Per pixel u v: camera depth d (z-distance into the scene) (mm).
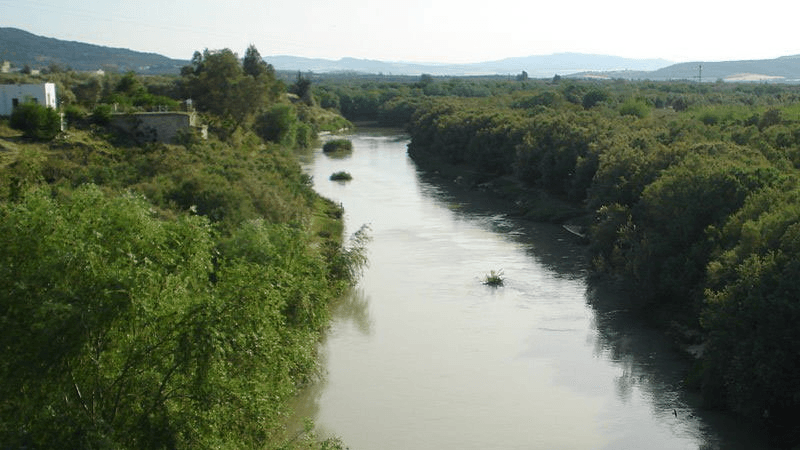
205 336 26500
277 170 102250
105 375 27219
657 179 77250
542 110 172500
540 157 120750
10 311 25609
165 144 96562
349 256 74875
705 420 48250
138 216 29188
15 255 26562
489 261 83875
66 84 134875
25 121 85125
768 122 115750
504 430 46906
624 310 68438
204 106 129875
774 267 48688
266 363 31125
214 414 27391
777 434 45812
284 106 155375
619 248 76688
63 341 25234
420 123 183125
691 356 58125
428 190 127750
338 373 54906
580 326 64625
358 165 155875
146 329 27359
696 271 63594
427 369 55688
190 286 30141
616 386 53281
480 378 54312
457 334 62531
